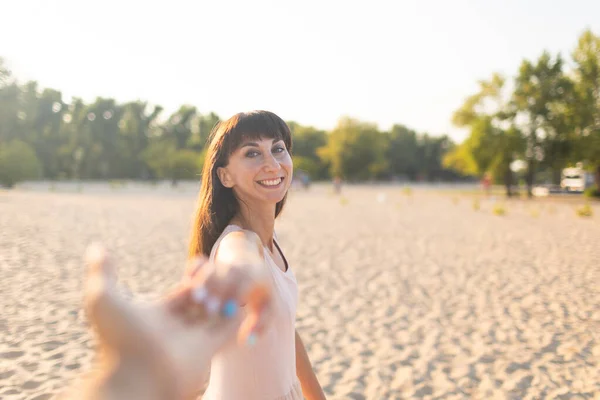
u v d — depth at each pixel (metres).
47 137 89.50
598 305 6.97
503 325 6.09
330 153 91.38
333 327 5.96
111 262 0.47
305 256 10.77
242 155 1.49
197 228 1.58
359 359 4.98
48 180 82.06
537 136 37.28
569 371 4.73
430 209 25.00
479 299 7.30
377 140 93.00
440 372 4.68
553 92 36.16
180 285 0.51
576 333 5.80
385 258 10.59
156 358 0.44
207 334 0.49
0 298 6.73
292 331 1.49
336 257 10.67
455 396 4.21
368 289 7.86
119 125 98.44
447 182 113.94
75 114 95.38
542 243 12.87
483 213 22.59
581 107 35.12
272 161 1.49
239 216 1.56
